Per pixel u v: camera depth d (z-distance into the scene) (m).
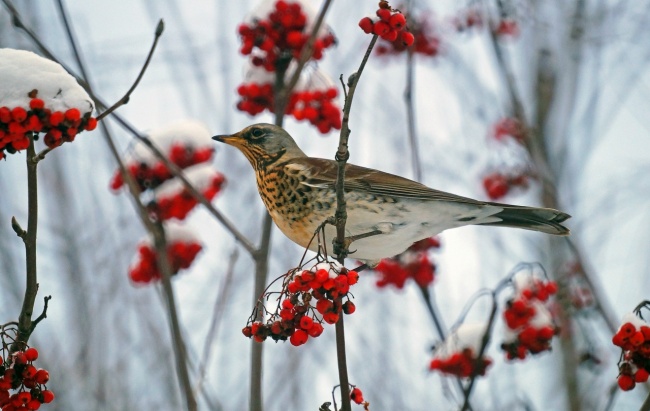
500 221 10.90
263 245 11.30
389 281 12.90
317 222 10.92
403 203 10.80
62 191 16.05
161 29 8.16
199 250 12.71
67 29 10.88
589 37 16.27
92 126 7.00
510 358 11.87
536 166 15.00
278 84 11.94
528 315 11.70
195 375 10.79
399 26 7.50
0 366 6.91
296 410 15.01
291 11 11.61
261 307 8.31
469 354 11.79
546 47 16.50
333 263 7.70
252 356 10.62
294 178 11.05
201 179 12.57
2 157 7.08
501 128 15.27
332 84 11.95
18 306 15.02
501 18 14.75
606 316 12.43
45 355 14.73
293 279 7.71
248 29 11.70
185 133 12.70
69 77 7.00
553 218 10.79
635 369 7.80
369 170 11.10
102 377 14.61
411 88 12.61
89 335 15.05
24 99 6.75
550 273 15.07
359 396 7.78
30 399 6.93
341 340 7.66
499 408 13.85
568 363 14.32
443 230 11.05
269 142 11.72
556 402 14.41
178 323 10.34
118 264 15.77
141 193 12.46
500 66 14.95
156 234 10.83
